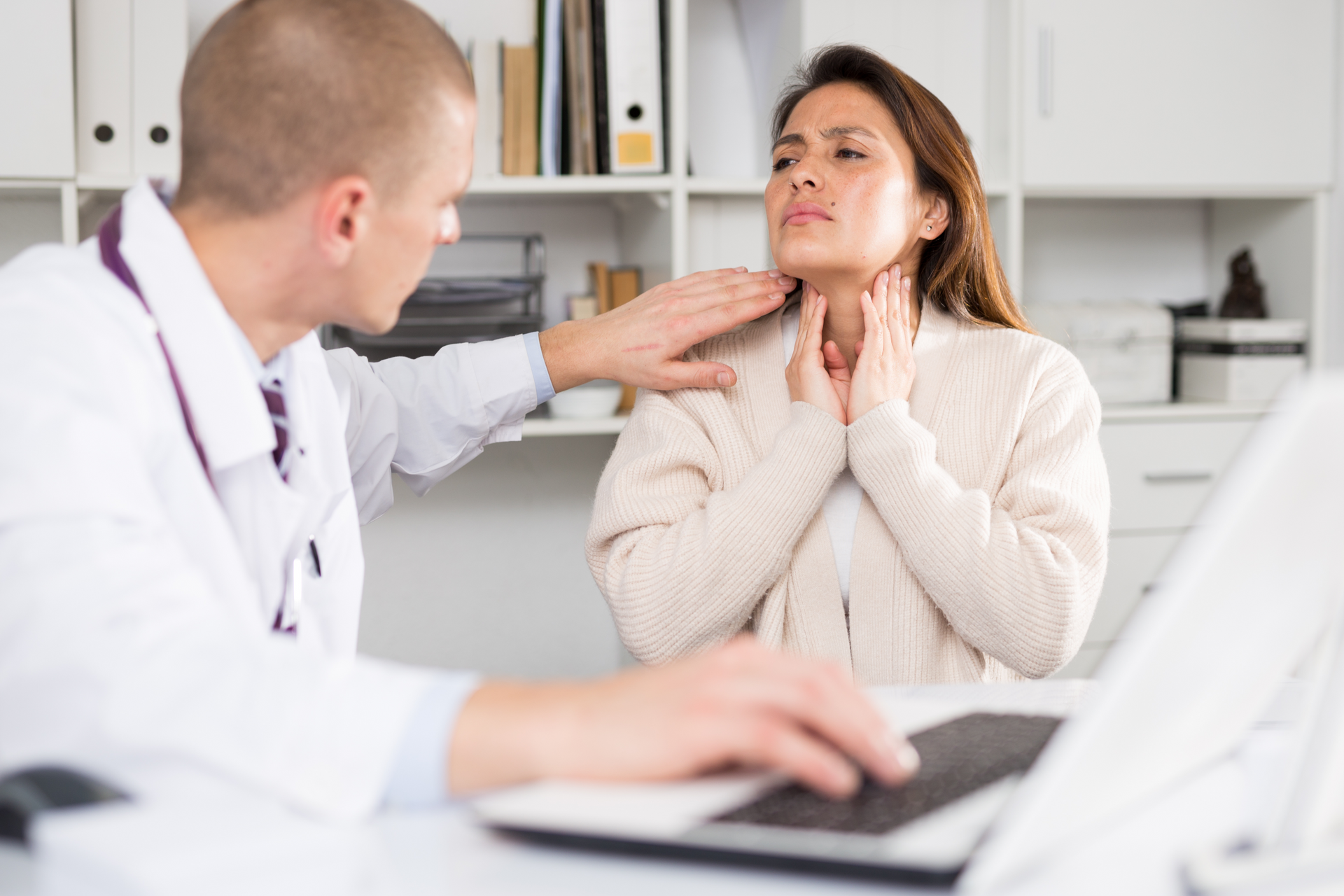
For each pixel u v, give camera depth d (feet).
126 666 1.68
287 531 2.83
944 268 4.45
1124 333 7.43
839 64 4.41
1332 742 1.46
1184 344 7.83
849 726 1.68
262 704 1.68
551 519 7.81
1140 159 7.20
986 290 4.52
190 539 2.44
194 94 2.53
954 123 4.43
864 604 4.05
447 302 6.82
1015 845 1.30
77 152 6.17
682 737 1.65
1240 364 7.36
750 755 1.64
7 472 1.81
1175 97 7.22
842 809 1.59
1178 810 1.67
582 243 7.64
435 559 7.68
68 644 1.67
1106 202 8.13
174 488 2.43
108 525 1.83
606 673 7.95
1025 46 7.00
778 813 1.57
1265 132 7.34
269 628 2.90
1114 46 7.11
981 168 7.30
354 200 2.55
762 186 6.68
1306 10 7.34
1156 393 7.52
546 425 6.56
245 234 2.59
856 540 4.11
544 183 6.51
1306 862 1.40
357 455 4.11
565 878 1.44
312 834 1.57
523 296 7.15
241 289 2.66
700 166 7.48
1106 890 1.37
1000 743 1.97
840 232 4.07
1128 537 7.13
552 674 7.88
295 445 3.02
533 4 7.30
